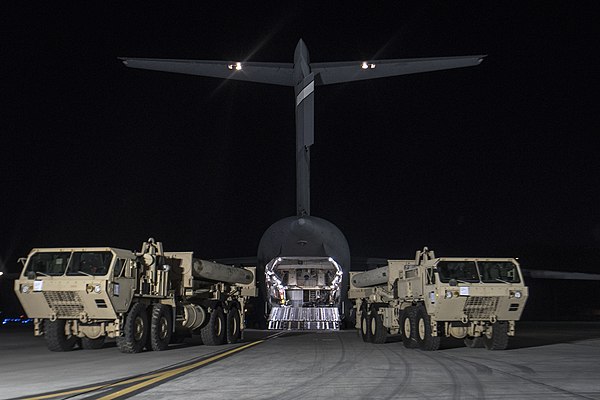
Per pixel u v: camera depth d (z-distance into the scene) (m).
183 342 22.25
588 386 10.32
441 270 17.56
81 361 14.93
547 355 16.27
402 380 11.12
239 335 22.50
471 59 22.22
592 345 20.02
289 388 10.18
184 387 10.34
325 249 26.77
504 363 14.09
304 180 27.20
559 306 63.22
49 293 16.38
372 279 22.39
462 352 17.41
